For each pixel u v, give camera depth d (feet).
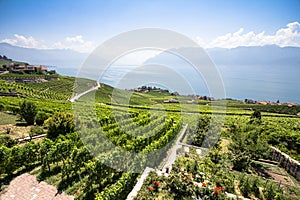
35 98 134.92
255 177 34.94
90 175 28.19
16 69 305.53
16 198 25.50
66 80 272.51
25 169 32.96
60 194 26.78
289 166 39.17
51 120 49.44
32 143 35.45
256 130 46.62
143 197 25.20
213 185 29.66
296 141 51.93
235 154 41.86
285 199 27.89
